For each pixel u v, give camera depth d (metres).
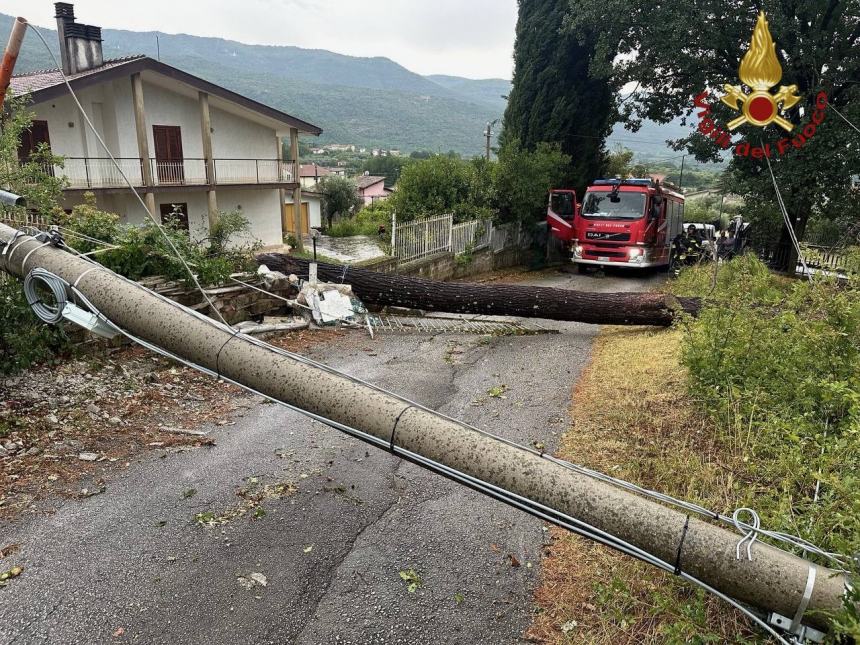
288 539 4.40
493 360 9.02
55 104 16.80
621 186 18.05
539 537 4.49
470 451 3.04
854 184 15.52
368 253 21.16
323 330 10.16
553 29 20.81
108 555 4.11
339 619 3.65
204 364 3.48
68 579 3.86
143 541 4.28
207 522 4.55
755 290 7.15
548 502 2.93
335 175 41.94
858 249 6.69
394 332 10.55
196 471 5.30
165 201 19.58
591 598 3.80
